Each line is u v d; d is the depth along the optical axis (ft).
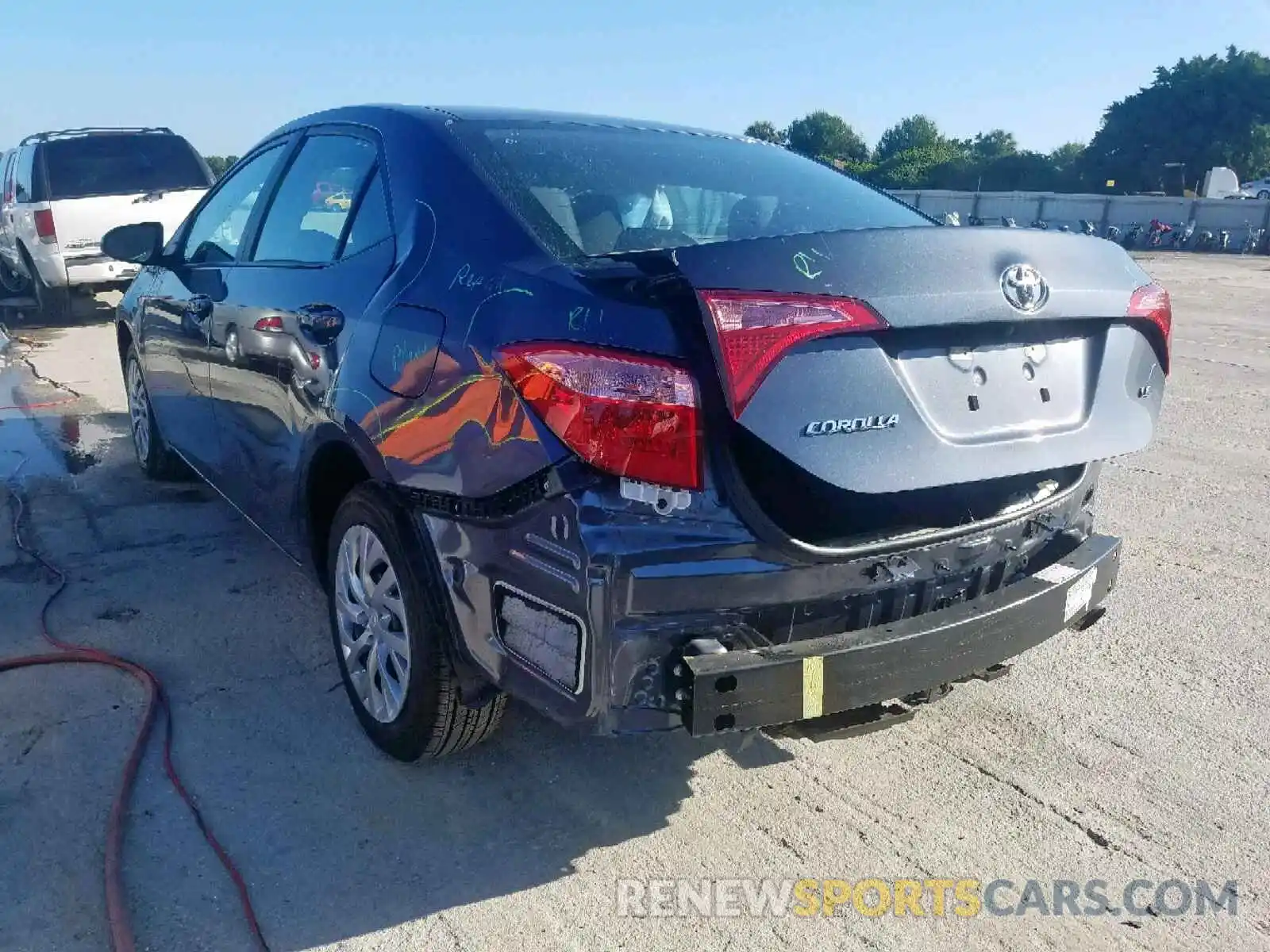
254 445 12.27
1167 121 192.44
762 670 7.30
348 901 8.26
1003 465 7.95
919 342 7.70
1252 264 80.02
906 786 10.00
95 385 27.45
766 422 7.06
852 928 8.14
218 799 9.44
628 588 7.14
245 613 13.24
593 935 7.99
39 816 9.09
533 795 9.70
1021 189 203.51
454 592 8.48
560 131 10.75
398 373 8.87
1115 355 8.89
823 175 12.00
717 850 9.02
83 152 36.47
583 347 7.25
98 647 12.24
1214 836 9.30
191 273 14.19
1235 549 16.19
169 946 7.70
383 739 9.99
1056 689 11.85
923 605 8.25
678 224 9.53
